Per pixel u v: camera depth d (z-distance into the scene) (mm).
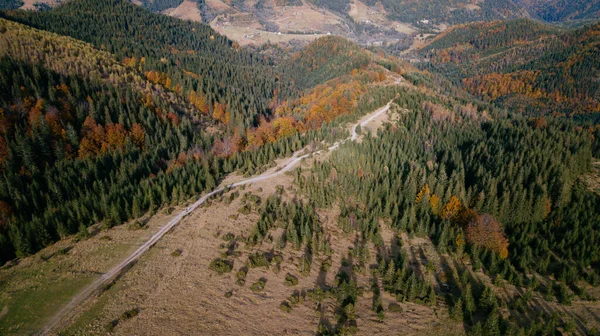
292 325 73062
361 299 84375
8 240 88375
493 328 72812
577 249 106625
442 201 126000
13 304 71500
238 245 94750
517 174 139750
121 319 68250
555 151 158875
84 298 73250
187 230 98938
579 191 136500
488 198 124375
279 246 96312
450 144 178500
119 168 135625
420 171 135500
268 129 185125
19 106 145875
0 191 107375
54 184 112000
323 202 121438
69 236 94688
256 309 75438
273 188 128250
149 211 107375
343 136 174500
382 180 136125
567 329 79312
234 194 120625
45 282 77562
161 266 83375
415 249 108938
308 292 81500
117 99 179000
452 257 105375
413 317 79812
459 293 89750
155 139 166125
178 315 70812
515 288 93875
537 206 122375
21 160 128500
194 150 161500
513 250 107938
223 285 80188
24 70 164875
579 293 92125
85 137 146750
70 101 161625
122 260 85250
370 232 110062
